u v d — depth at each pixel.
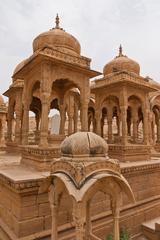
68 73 8.66
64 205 6.30
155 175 9.59
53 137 10.66
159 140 17.00
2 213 7.09
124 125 10.59
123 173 7.96
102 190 4.18
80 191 3.70
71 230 6.30
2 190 7.23
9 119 16.64
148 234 7.87
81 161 4.09
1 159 11.67
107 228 7.10
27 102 9.45
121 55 13.18
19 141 15.01
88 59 9.09
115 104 13.48
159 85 17.44
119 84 10.94
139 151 10.73
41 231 5.91
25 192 5.73
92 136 4.40
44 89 7.86
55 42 9.23
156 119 17.34
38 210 5.96
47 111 7.89
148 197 9.04
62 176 4.07
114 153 10.59
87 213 5.27
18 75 9.78
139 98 11.76
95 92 12.62
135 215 8.09
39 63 8.27
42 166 7.30
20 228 5.62
